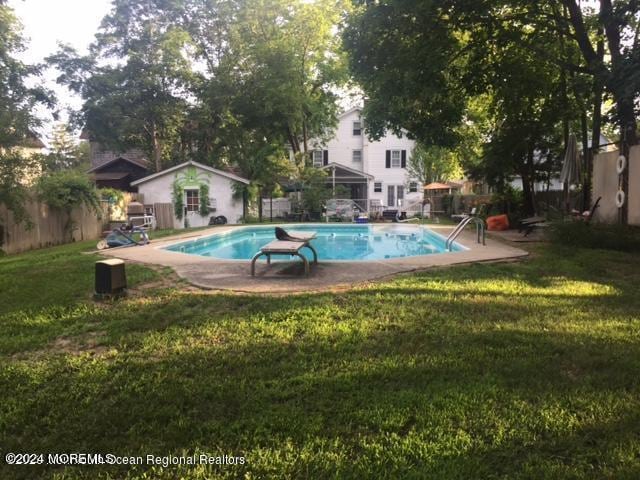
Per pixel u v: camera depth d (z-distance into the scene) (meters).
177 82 30.58
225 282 6.82
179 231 17.78
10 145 13.59
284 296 5.82
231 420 2.81
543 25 13.02
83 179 17.22
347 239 17.41
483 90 14.43
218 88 29.12
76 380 3.40
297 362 3.68
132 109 29.48
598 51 14.87
